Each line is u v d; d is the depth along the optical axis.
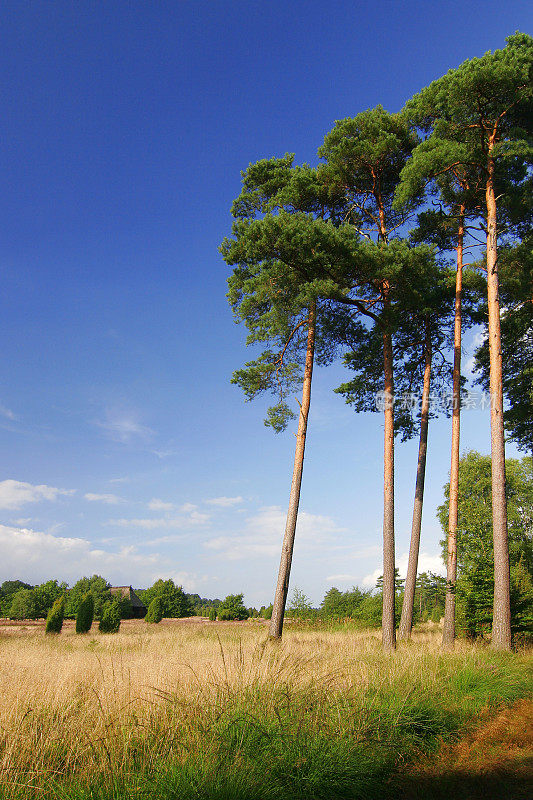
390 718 5.58
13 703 4.69
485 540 30.91
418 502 18.22
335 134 15.73
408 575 17.83
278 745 4.45
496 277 14.41
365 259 13.81
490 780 4.27
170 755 4.02
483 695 7.22
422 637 19.45
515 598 17.05
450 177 16.50
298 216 14.94
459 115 14.35
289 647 12.35
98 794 3.42
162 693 5.25
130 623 44.38
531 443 21.09
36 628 34.22
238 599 65.44
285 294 15.80
